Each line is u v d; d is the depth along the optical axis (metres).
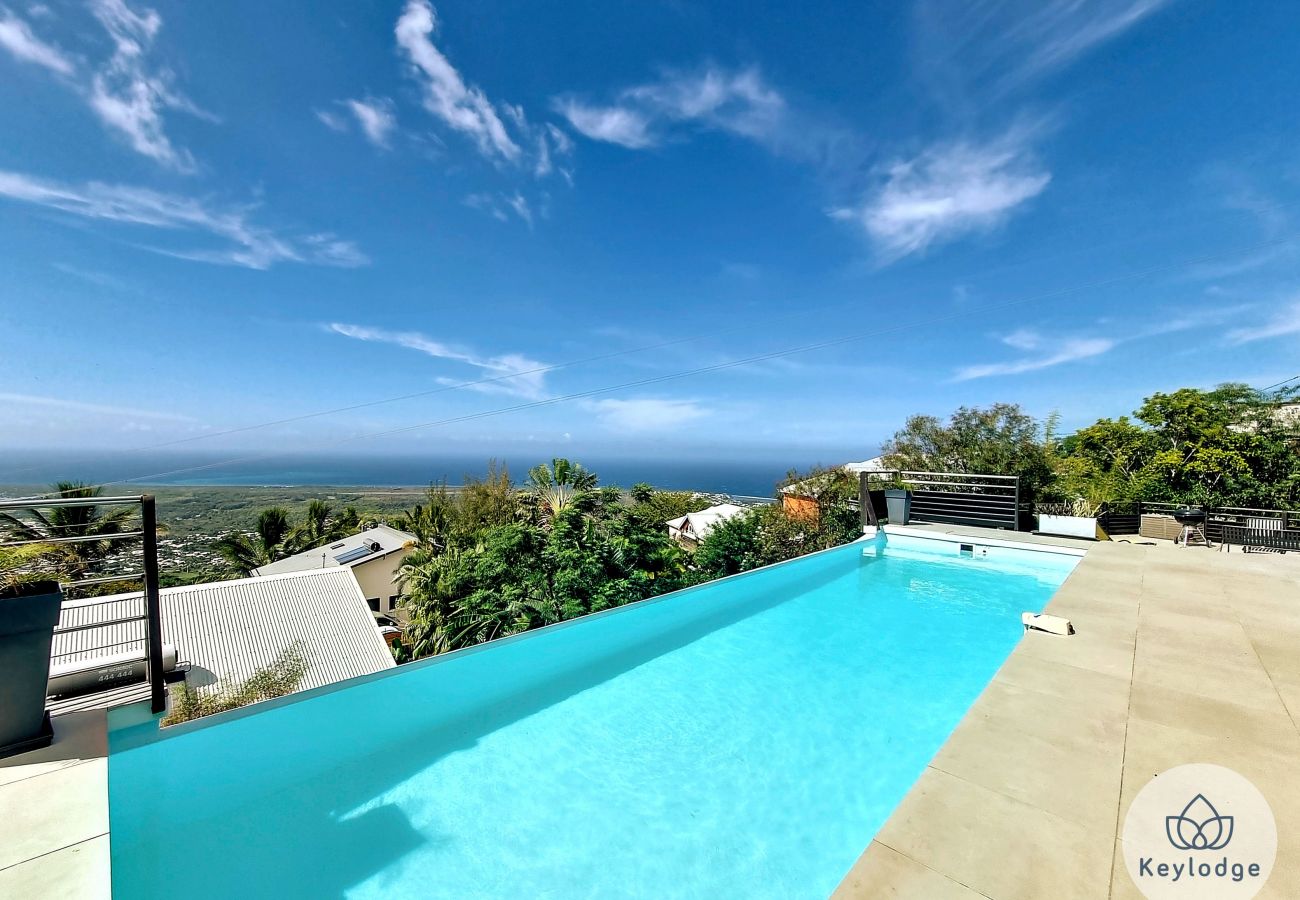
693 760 2.93
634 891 2.08
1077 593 4.48
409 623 16.25
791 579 6.82
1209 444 12.98
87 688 2.41
